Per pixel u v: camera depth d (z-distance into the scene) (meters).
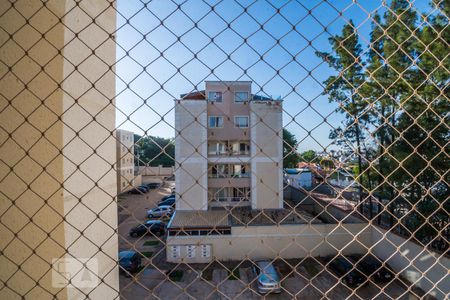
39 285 0.93
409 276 5.29
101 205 1.25
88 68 1.14
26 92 0.94
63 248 0.97
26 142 0.94
